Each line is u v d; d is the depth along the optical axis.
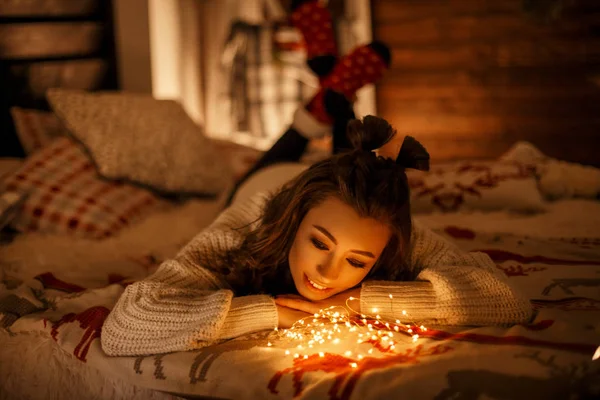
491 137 3.50
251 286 1.22
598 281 1.31
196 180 2.22
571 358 0.93
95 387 1.10
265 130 3.31
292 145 1.88
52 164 2.01
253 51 3.28
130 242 1.78
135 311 1.07
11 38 2.41
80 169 2.04
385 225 1.06
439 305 1.11
